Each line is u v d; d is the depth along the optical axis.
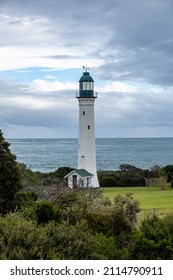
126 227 27.66
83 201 34.88
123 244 23.88
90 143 85.56
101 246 18.45
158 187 81.75
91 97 85.38
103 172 91.94
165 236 23.19
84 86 85.94
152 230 23.59
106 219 27.59
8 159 36.56
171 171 88.31
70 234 16.28
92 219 27.47
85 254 15.94
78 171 77.69
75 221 28.53
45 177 73.62
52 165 150.75
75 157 192.00
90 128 85.88
